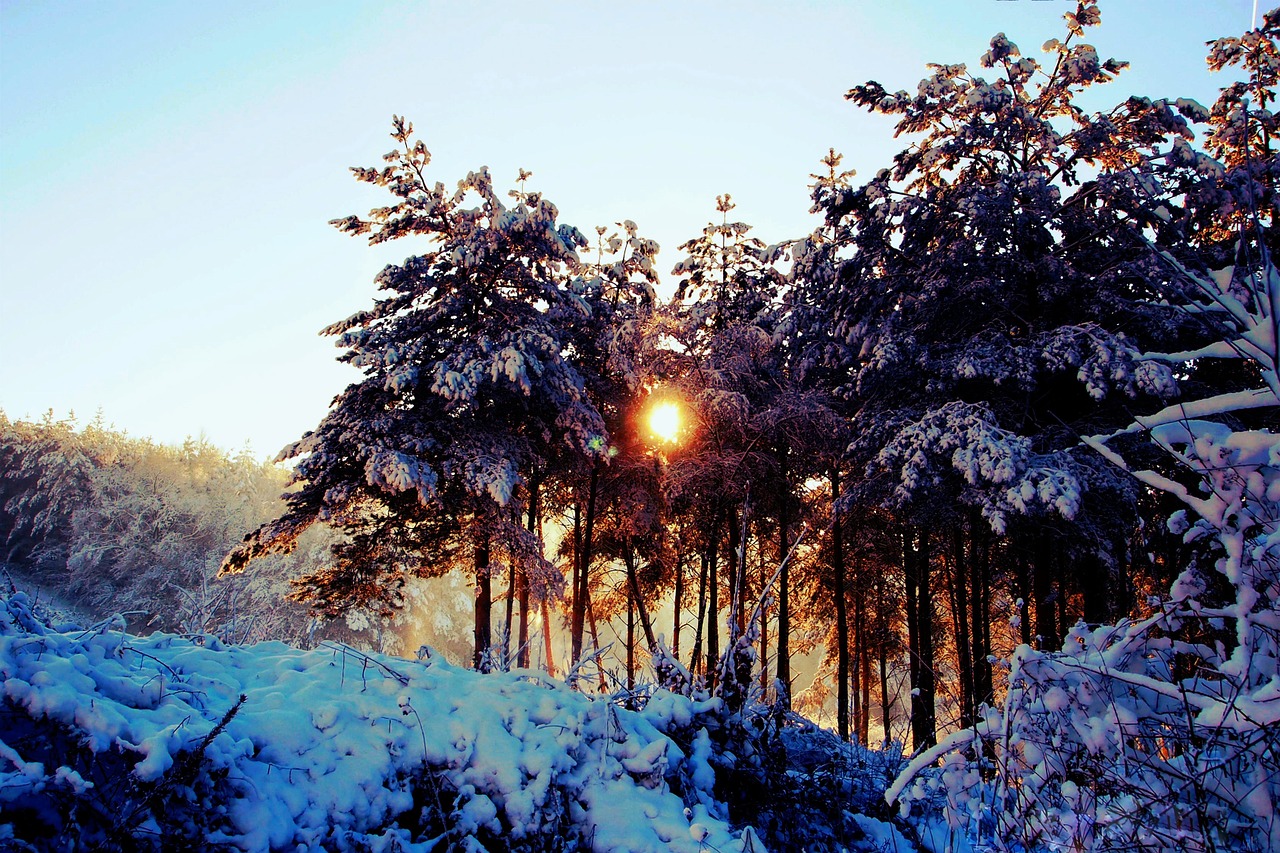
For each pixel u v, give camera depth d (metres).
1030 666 4.45
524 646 8.02
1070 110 14.64
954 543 15.96
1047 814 4.17
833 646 23.25
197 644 5.61
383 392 15.92
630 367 17.58
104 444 66.56
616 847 4.50
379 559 16.56
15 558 49.44
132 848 3.10
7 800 2.98
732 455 16.52
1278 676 3.59
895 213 15.00
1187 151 12.20
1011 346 13.17
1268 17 13.60
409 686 5.18
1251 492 4.02
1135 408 12.98
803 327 16.50
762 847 4.59
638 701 6.44
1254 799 3.60
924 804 6.26
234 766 3.72
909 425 13.19
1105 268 13.40
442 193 17.25
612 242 20.66
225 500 51.25
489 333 16.27
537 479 18.58
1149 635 4.77
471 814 4.36
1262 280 3.84
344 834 3.92
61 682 3.54
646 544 20.50
